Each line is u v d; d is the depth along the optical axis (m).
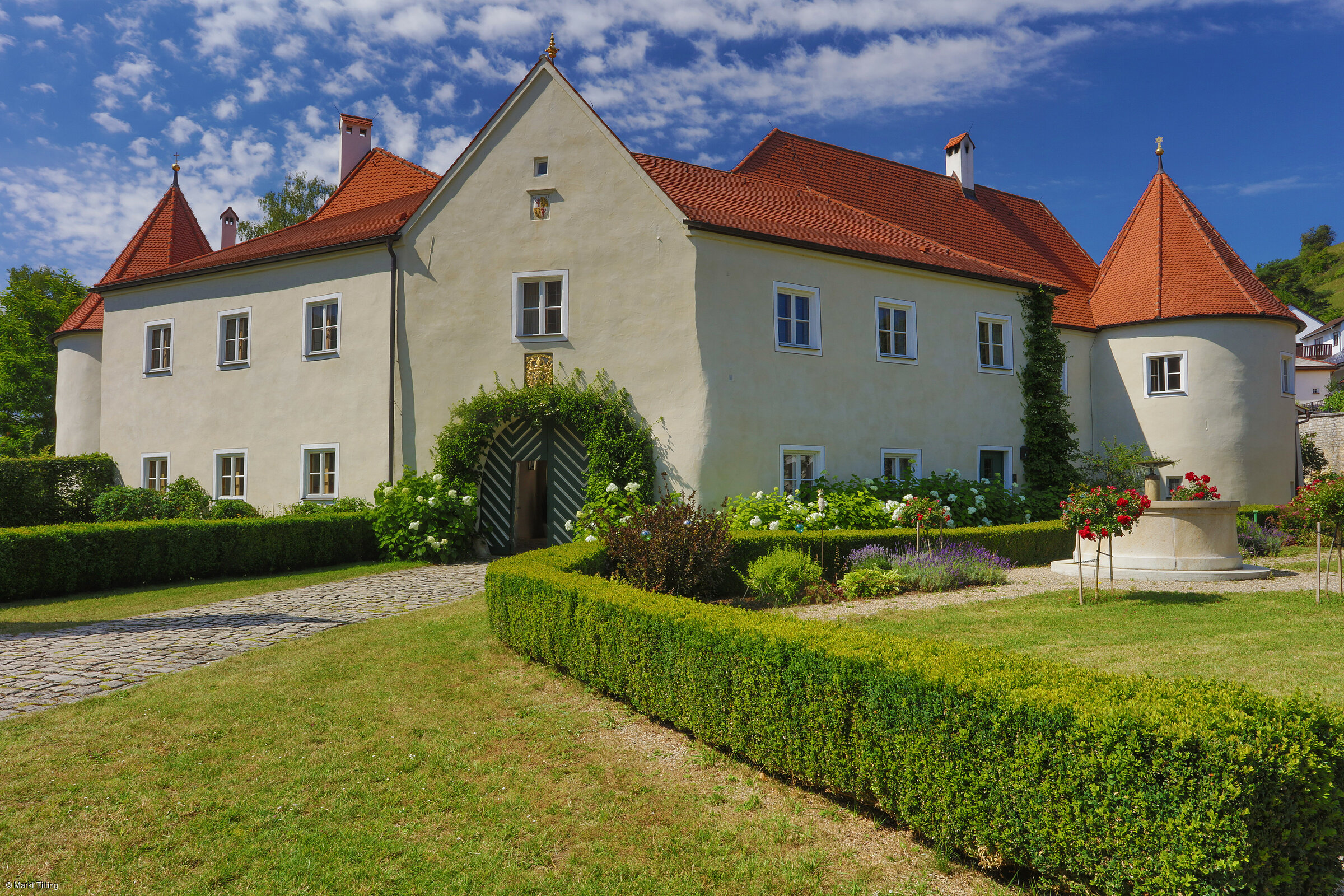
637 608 5.69
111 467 19.75
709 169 19.81
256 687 6.22
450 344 15.98
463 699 6.00
